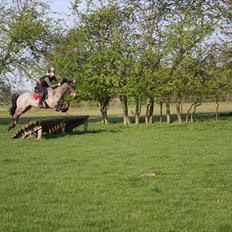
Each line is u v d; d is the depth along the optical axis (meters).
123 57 36.66
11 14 41.34
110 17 38.69
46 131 27.23
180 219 9.36
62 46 40.25
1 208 10.34
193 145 21.31
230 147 20.28
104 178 13.57
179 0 39.06
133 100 38.69
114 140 24.31
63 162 16.83
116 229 8.77
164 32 36.94
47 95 27.38
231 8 38.81
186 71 37.50
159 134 27.30
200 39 37.25
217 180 13.09
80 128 34.00
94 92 38.34
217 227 8.81
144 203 10.66
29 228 8.88
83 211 10.03
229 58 38.88
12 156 18.56
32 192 11.92
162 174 14.17
